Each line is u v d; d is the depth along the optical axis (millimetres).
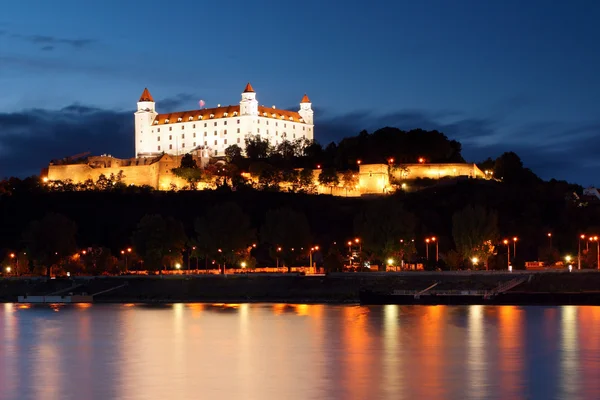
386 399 114250
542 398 114188
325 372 132375
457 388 120062
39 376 132625
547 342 155500
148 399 116250
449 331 170500
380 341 160250
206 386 123750
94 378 130625
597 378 125500
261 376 130125
